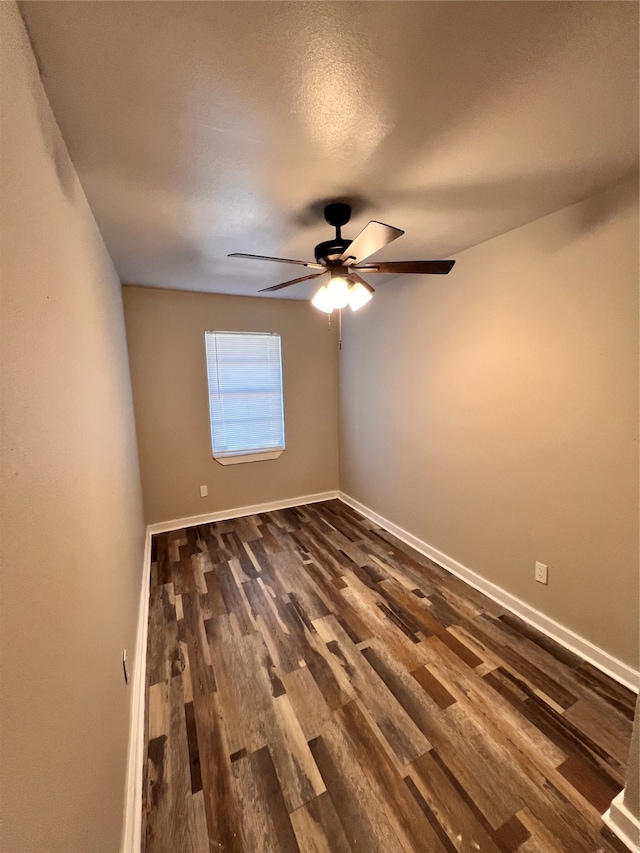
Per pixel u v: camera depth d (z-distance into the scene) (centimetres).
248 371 389
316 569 285
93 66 92
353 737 150
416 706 164
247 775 136
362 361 376
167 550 320
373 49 92
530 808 124
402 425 324
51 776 63
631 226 160
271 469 411
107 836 96
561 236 187
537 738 148
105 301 192
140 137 122
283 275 292
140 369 341
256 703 167
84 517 102
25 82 79
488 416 239
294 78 100
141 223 188
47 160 94
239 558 304
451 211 186
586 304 180
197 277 296
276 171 146
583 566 191
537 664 187
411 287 299
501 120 119
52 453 78
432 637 208
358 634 212
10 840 48
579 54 94
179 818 123
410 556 305
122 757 124
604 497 180
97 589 111
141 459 349
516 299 213
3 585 51
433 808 124
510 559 231
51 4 76
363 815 123
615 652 179
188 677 182
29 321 70
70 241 115
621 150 137
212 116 113
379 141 129
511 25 87
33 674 59
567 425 193
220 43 89
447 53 93
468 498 260
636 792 114
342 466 440
